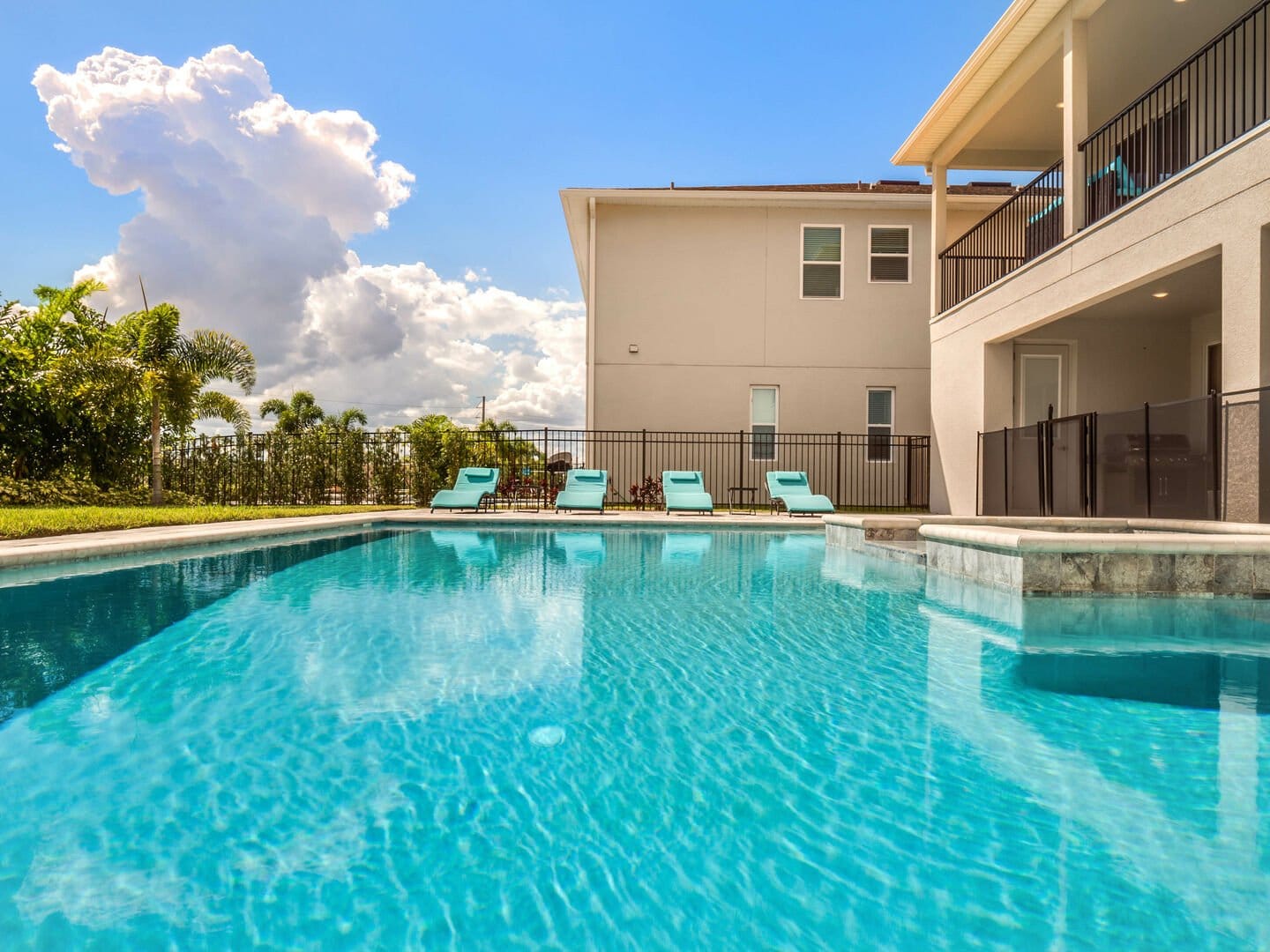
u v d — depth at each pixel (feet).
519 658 10.33
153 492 41.32
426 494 43.75
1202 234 19.44
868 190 47.75
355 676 9.33
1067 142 25.05
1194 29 25.85
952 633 12.01
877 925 4.22
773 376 44.86
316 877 4.71
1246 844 5.11
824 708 8.18
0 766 6.45
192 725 7.52
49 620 12.62
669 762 6.65
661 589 16.42
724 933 4.15
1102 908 4.35
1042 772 6.39
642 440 44.42
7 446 41.45
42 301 46.65
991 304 30.40
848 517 24.72
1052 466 26.71
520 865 4.88
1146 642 11.34
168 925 4.21
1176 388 34.04
